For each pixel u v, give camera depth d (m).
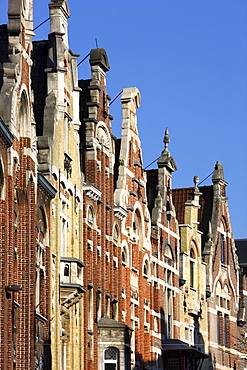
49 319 95.50
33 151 91.00
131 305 120.50
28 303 88.31
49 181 96.69
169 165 137.25
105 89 115.38
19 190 88.81
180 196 148.75
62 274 99.19
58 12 104.25
